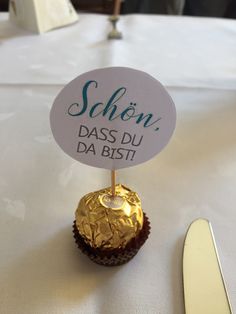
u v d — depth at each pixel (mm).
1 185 140
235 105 198
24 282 106
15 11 308
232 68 244
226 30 318
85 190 139
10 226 123
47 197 135
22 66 242
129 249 106
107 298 102
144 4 508
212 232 119
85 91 94
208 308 98
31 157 156
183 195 138
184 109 192
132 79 92
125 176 146
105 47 275
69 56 260
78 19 336
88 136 101
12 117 183
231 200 136
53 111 97
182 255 113
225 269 111
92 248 105
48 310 99
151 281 107
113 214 102
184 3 525
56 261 112
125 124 98
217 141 169
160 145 103
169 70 239
